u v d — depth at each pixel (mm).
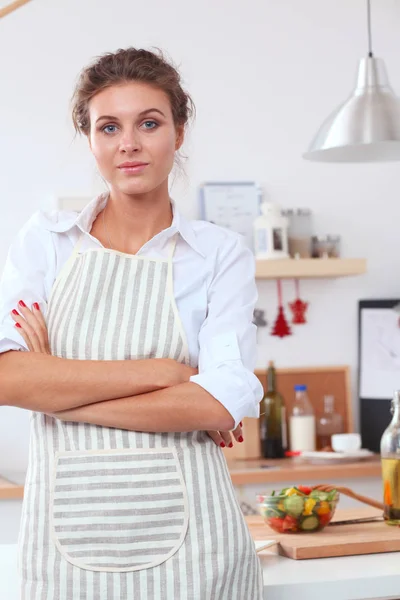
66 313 1823
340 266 4523
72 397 1711
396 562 2109
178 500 1702
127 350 1790
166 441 1732
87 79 1807
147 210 1879
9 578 2041
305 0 4785
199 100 4684
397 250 4848
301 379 4715
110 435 1721
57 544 1671
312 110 4785
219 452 1829
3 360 1757
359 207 4820
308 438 4543
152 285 1843
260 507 2393
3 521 3828
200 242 1917
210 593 1686
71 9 4566
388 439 2480
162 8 4648
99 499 1682
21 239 1934
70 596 1657
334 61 4809
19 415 4426
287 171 4754
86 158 4566
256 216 4656
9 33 4520
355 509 2789
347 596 1938
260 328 4711
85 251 1869
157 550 1681
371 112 3256
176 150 1959
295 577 1962
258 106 4738
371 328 4746
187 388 1742
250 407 1777
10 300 1878
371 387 4707
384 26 4859
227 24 4711
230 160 4703
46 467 1728
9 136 4516
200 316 1884
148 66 1785
